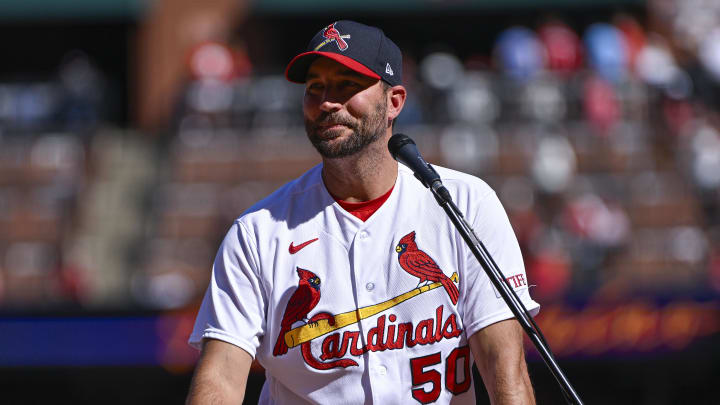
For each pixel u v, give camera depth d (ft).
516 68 143.33
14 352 99.19
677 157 137.59
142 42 174.50
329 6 173.17
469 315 35.94
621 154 137.18
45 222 139.85
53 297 126.11
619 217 127.54
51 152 149.38
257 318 36.29
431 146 137.28
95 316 99.76
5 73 196.24
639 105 143.02
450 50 190.49
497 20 187.21
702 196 133.49
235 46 161.89
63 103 157.48
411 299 35.76
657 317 99.04
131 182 151.23
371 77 35.78
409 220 36.68
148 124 173.37
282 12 174.19
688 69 150.00
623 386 106.11
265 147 142.61
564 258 119.65
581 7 176.24
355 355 35.50
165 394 109.09
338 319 35.68
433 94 143.13
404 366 35.55
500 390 34.60
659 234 129.18
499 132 138.51
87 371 107.55
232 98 147.02
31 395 108.37
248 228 37.09
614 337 98.63
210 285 36.99
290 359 35.96
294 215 37.24
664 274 122.01
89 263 133.90
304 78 37.22
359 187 36.91
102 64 196.24
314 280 36.11
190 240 135.13
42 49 195.31
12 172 146.82
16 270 133.28
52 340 99.40
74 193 144.15
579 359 98.53
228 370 35.42
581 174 135.85
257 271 36.50
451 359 35.91
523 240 118.73
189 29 174.29
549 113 140.77
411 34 189.67
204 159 142.41
